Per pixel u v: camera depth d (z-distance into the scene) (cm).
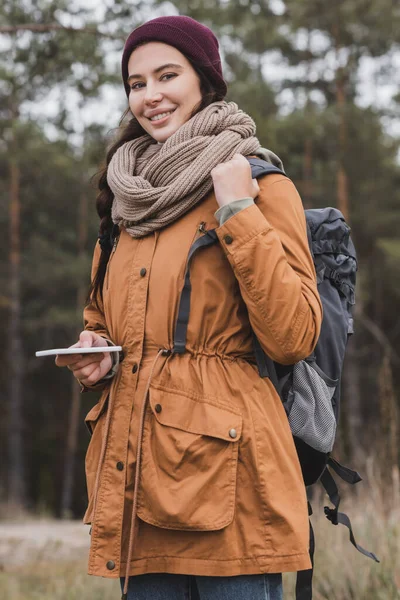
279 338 245
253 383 258
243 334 262
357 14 2141
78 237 2888
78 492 3303
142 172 269
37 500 3319
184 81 282
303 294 250
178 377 253
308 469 286
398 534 545
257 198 262
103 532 256
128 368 266
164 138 283
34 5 873
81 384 282
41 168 2509
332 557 539
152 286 264
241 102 1772
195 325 256
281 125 2031
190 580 271
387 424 655
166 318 260
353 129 2205
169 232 266
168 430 249
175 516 243
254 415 251
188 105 283
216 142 261
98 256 311
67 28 858
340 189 2264
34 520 1625
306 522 250
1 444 3209
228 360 258
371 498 625
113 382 270
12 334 2703
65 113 984
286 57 2330
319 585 519
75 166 2480
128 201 267
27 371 3077
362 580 508
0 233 2841
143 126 290
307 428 271
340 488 741
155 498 247
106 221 303
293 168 2403
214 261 259
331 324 284
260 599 249
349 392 2480
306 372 275
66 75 891
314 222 295
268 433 250
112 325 278
